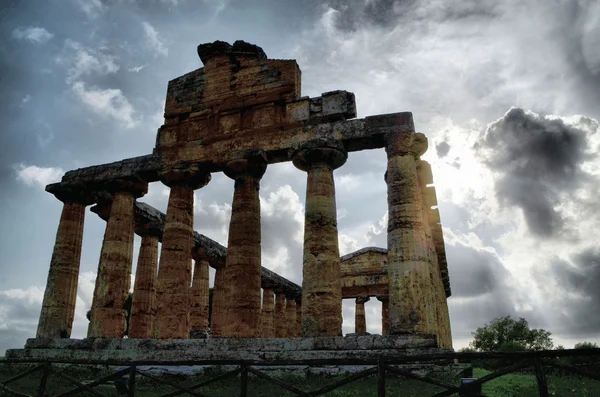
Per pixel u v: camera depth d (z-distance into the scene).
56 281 24.34
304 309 19.30
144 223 29.53
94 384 9.52
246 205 22.11
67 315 24.22
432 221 22.81
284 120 22.83
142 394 14.41
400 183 19.77
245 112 23.89
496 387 14.75
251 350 18.59
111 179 25.20
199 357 19.14
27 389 14.71
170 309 21.72
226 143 23.41
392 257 18.95
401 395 12.94
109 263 24.00
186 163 23.75
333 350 17.55
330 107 22.28
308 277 19.64
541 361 6.86
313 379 16.42
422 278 18.34
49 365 10.25
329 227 20.38
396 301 18.22
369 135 21.06
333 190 21.34
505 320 62.53
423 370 15.91
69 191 25.91
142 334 27.73
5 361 10.84
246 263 21.22
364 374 7.77
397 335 17.44
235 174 23.09
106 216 28.38
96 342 21.31
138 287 28.91
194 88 25.66
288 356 17.92
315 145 21.19
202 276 34.62
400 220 19.20
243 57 25.17
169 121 25.44
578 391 13.98
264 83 24.02
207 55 25.89
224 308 20.84
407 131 20.62
